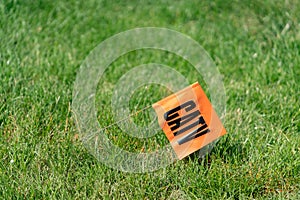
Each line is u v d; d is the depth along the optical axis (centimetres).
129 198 352
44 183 361
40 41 511
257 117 424
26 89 437
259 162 376
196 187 360
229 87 461
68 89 444
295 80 464
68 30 534
